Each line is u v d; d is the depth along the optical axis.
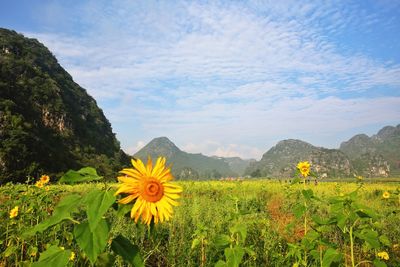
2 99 79.25
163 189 2.23
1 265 5.00
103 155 95.62
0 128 66.88
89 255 1.98
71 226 5.52
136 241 5.66
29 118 84.88
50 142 84.56
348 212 3.68
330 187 23.02
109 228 2.10
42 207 6.35
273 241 6.43
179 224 7.56
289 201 13.33
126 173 2.24
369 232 3.68
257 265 5.64
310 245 4.25
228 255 3.66
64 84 116.81
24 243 5.45
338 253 3.48
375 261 3.68
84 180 2.20
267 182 32.41
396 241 7.29
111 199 2.09
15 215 5.49
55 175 67.62
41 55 118.94
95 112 122.38
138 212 2.19
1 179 59.19
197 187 21.69
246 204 11.59
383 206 11.62
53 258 2.19
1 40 104.50
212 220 8.16
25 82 94.00
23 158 64.19
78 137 98.06
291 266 5.64
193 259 5.79
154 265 5.79
